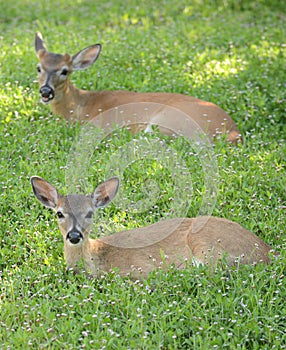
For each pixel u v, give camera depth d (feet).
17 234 37.47
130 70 58.95
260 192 41.45
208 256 34.68
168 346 29.12
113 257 35.55
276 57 61.98
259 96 53.21
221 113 49.49
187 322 30.50
